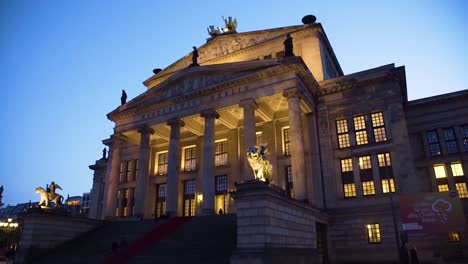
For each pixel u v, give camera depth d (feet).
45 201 126.62
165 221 119.24
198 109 140.05
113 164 156.46
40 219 116.16
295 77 121.39
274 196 81.46
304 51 151.84
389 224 114.62
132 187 181.88
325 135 134.31
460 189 124.47
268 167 93.61
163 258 88.33
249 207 79.36
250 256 73.87
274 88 124.47
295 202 93.66
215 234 96.53
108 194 151.74
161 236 105.19
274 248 77.61
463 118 129.70
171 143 141.59
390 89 127.95
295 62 119.85
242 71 135.03
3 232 249.55
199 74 145.28
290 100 119.44
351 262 116.57
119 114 161.79
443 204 95.86
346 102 134.41
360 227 119.03
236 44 169.78
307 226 101.91
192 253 87.71
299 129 115.55
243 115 137.80
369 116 129.70
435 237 114.52
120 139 160.97
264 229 76.02
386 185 120.26
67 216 124.98
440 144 131.03
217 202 153.28
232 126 153.99
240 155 151.12
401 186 116.26
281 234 83.05
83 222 131.03
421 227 95.96
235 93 132.98
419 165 132.26
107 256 99.35
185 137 169.78
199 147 163.43
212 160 129.80
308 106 132.36
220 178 156.46
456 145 128.77
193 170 162.81
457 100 132.05
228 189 150.51
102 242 114.83
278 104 136.98
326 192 127.85
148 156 150.41
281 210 85.76
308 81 130.21
